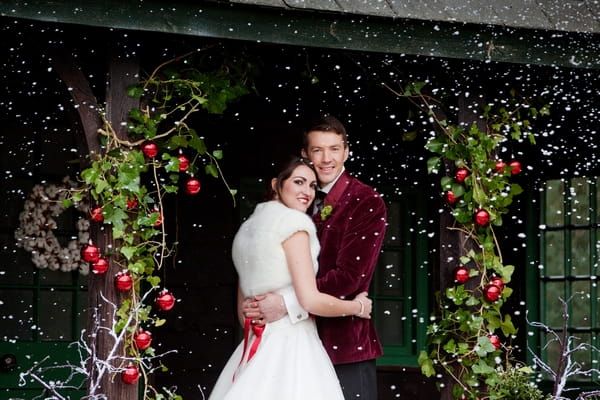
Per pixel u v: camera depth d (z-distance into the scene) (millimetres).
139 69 5469
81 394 7254
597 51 6094
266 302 5219
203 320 7875
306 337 5266
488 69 6164
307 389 5102
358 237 5262
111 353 5008
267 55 6258
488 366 5941
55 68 5316
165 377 7766
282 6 5352
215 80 5742
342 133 5453
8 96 7250
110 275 5348
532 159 8141
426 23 5719
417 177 8273
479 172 6059
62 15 5027
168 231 7797
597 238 8047
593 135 7781
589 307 8047
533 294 8109
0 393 7105
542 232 8164
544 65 6004
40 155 7383
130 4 5148
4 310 7211
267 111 8031
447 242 6105
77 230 7391
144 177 7758
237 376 5242
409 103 6230
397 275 8281
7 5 4930
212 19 5305
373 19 5605
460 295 5973
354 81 6930
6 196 7289
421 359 6047
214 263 7930
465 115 6117
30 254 7297
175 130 5961
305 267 5145
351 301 5230
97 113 5367
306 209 5398
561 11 6059
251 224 5359
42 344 7230
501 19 5832
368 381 5395
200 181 7922
